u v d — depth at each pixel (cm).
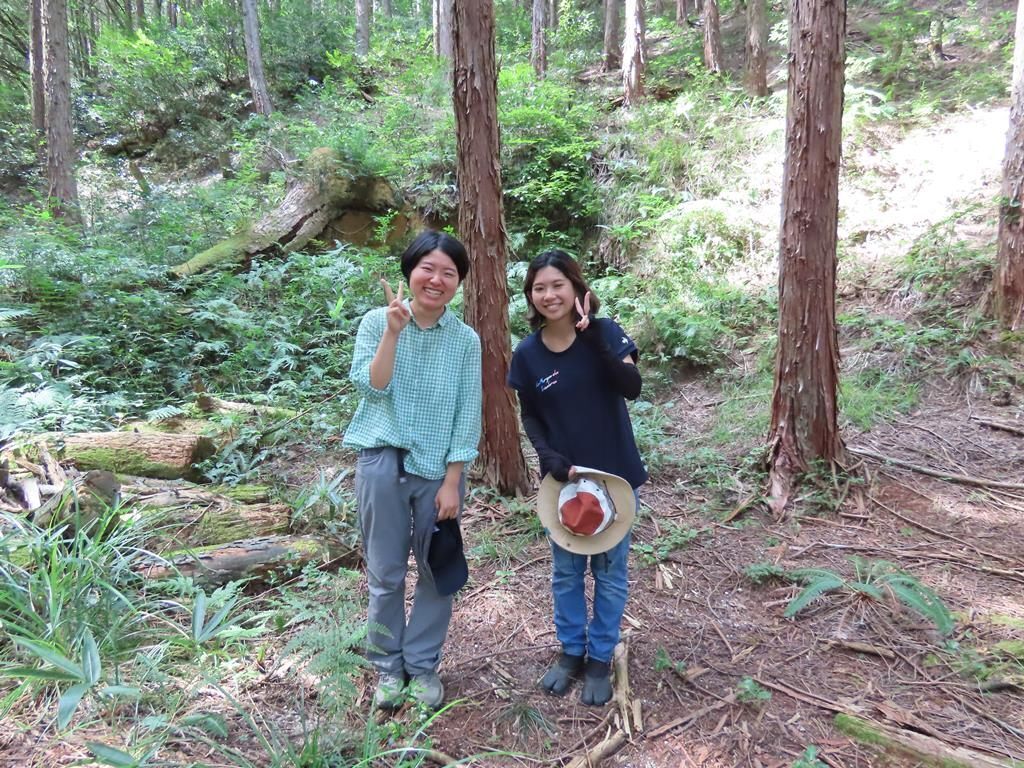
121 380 534
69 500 298
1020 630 262
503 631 277
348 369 598
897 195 749
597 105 1142
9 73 1589
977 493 384
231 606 254
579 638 242
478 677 249
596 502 218
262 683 236
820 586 268
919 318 584
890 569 301
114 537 282
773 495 390
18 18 1585
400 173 948
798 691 235
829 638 266
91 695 214
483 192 384
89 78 1603
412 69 1373
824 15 358
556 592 241
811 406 390
